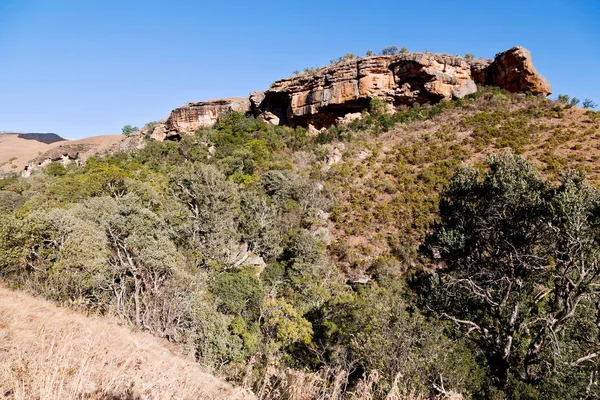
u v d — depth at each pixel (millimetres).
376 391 6285
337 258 24062
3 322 5898
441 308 12352
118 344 7020
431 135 37844
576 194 9680
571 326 10242
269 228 27156
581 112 34156
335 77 50500
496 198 11211
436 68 46188
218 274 18922
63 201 30078
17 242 12773
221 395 5898
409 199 28047
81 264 12695
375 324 9875
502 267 11594
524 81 43781
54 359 4426
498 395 8422
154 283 12977
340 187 32250
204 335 11680
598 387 8562
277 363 10008
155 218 17922
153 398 4410
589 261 9805
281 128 55250
